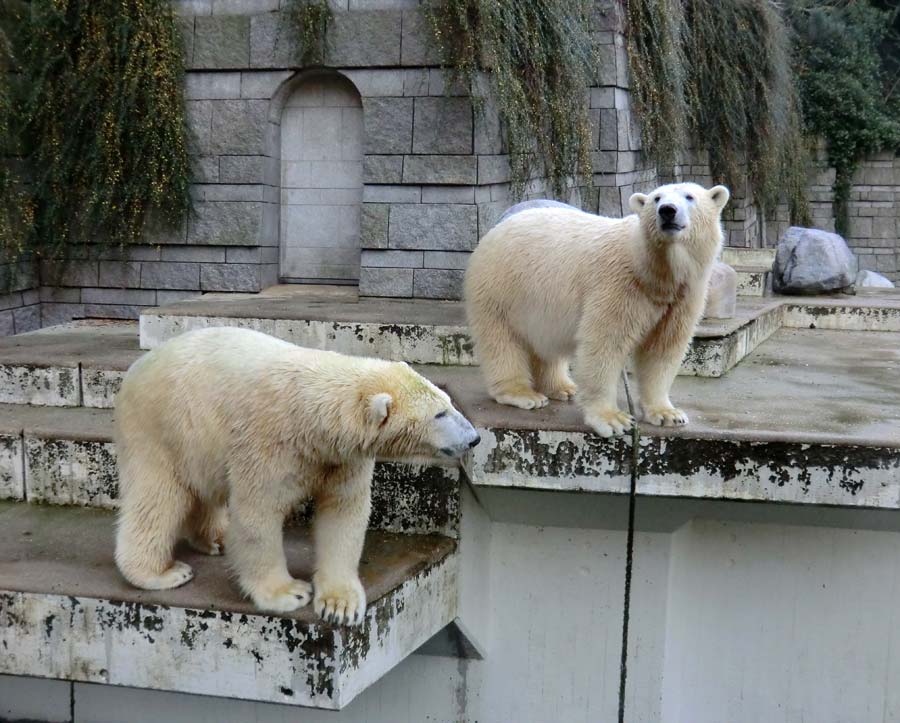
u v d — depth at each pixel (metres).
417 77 6.80
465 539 4.06
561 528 4.15
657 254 3.57
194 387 3.15
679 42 10.20
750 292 8.18
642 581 4.12
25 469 4.26
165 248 7.33
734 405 4.47
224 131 7.19
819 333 7.22
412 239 6.91
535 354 4.32
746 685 4.29
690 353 5.26
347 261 7.59
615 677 4.24
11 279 6.98
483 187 6.88
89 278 7.39
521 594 4.25
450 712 4.37
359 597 3.19
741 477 3.77
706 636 4.28
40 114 7.02
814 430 3.89
